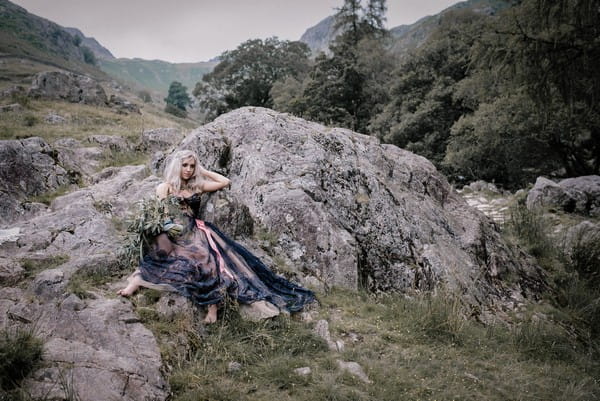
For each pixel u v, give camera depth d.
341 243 5.97
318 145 7.20
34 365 3.19
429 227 6.99
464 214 7.87
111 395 3.11
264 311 4.56
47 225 5.37
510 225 9.59
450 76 29.44
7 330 3.48
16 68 60.75
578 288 7.20
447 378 4.31
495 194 16.91
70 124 13.25
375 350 4.61
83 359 3.31
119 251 4.66
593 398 4.39
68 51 149.62
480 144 21.25
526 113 17.27
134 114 19.31
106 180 7.39
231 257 4.85
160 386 3.39
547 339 5.57
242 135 7.32
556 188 12.06
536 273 7.47
